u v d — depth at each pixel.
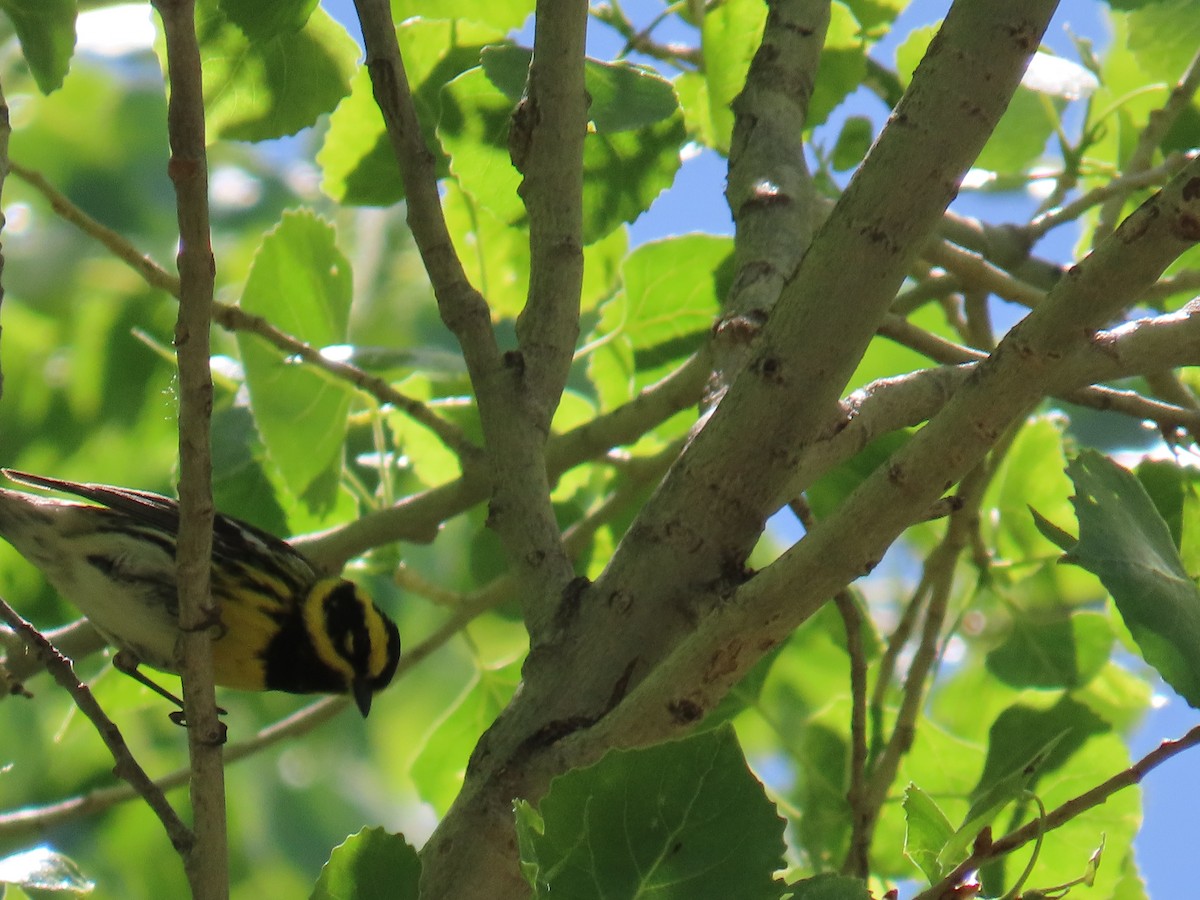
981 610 13.03
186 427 6.17
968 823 6.11
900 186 6.04
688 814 5.11
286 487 11.23
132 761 6.40
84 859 15.54
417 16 10.50
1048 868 9.20
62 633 11.27
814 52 8.99
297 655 11.32
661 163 8.98
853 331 6.23
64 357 17.14
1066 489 10.91
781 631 5.83
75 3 7.91
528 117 7.64
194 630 6.41
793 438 6.41
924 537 12.63
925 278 12.47
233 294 17.19
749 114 8.80
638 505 12.05
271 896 16.97
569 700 6.42
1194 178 5.18
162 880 15.77
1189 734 5.95
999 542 11.01
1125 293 5.29
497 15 10.50
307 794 17.52
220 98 9.38
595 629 6.54
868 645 11.30
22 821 9.84
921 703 9.74
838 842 9.77
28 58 8.00
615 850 5.09
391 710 18.47
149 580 10.59
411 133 7.43
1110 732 9.10
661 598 6.52
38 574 12.69
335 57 9.32
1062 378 6.64
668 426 12.52
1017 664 10.77
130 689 11.81
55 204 8.82
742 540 6.54
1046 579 11.14
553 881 5.04
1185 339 6.67
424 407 9.48
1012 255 11.57
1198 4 11.75
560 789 5.13
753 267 8.06
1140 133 11.83
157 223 17.92
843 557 5.66
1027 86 10.52
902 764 10.32
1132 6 10.27
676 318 12.16
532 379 7.48
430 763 11.49
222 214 18.41
